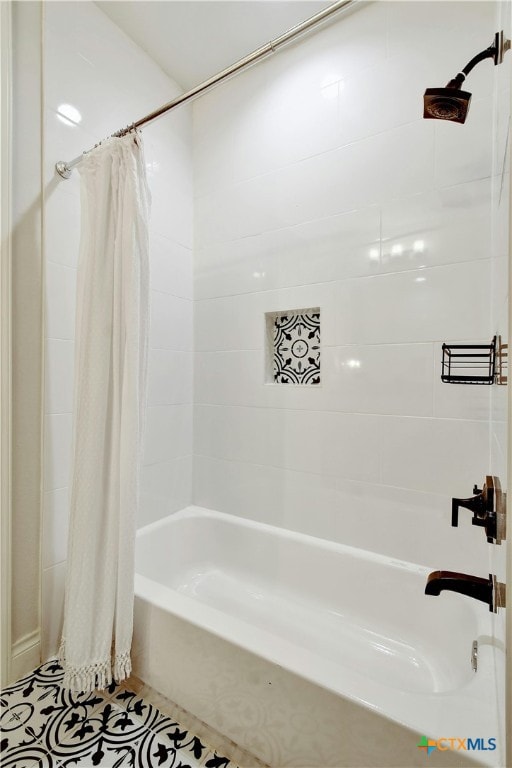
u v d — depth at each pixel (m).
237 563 1.75
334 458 1.55
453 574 0.73
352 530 1.51
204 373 1.93
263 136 1.71
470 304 1.27
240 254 1.79
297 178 1.61
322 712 0.86
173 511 1.87
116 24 1.54
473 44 1.24
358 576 1.44
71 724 1.08
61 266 1.35
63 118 1.34
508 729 0.48
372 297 1.45
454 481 1.31
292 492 1.66
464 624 1.15
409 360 1.38
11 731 1.06
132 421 1.16
